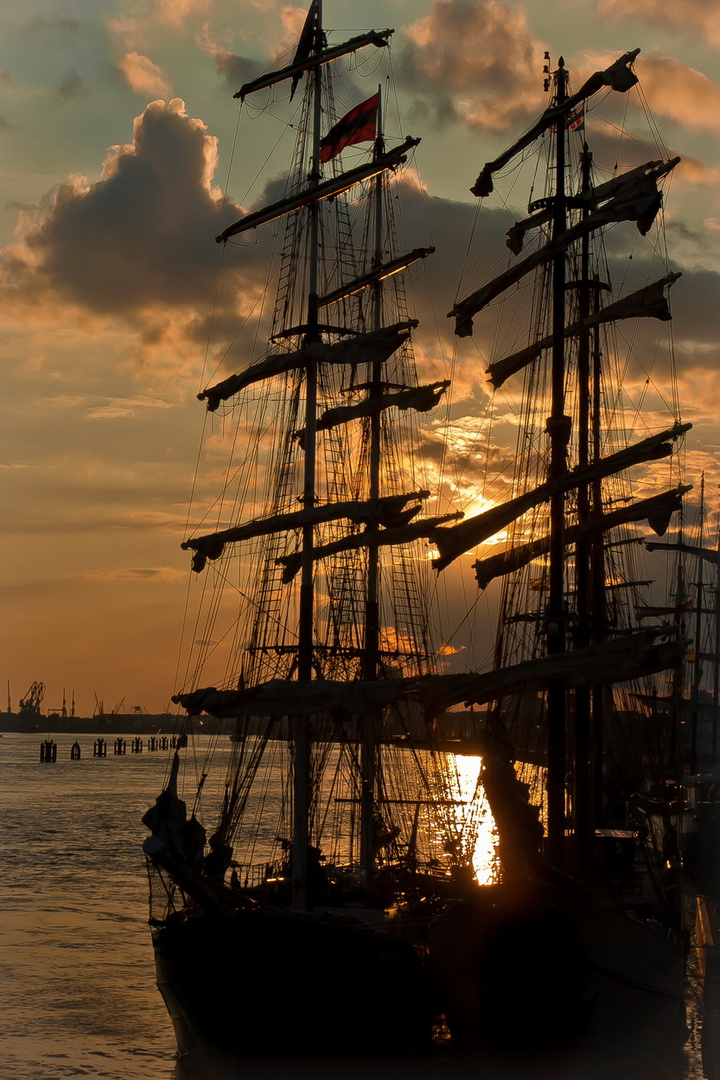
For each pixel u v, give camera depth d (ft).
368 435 222.07
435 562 168.45
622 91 165.58
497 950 140.87
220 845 162.40
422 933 154.61
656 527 180.86
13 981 200.64
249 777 184.96
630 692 207.51
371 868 183.93
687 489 180.14
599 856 171.83
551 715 154.92
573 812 194.49
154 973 208.03
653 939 147.54
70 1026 175.73
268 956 142.31
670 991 153.69
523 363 180.34
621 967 142.82
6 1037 169.48
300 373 184.55
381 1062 145.28
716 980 164.66
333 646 196.03
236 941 142.20
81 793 623.77
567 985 140.15
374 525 177.27
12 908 265.54
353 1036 144.66
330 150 214.28
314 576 201.26
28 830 426.10
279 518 175.73
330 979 143.23
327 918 150.30
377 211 228.22
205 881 143.43
